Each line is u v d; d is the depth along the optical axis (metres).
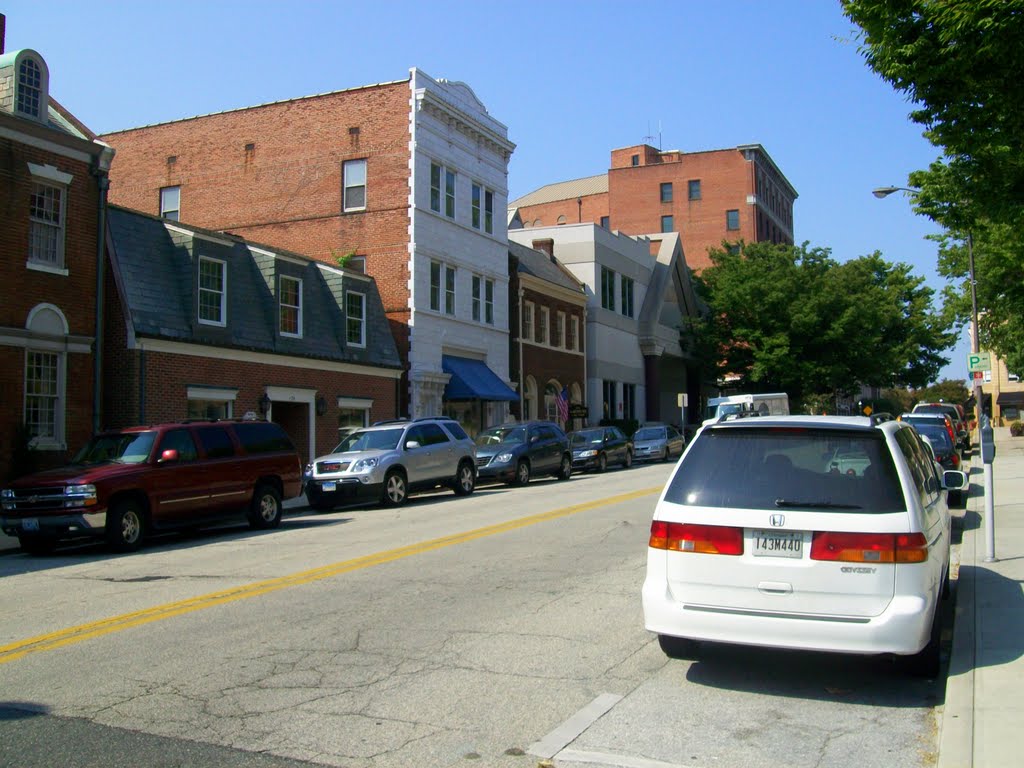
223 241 24.19
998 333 31.98
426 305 32.88
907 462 6.47
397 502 20.50
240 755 5.16
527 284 40.12
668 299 55.47
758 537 6.18
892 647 5.84
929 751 5.23
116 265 21.72
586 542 13.13
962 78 8.91
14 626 8.54
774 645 6.07
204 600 9.44
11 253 19.11
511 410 38.69
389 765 5.03
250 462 16.56
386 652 7.30
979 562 10.88
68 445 20.17
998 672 6.40
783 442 6.54
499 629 8.02
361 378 29.31
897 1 8.71
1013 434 55.94
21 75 19.67
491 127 37.22
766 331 50.28
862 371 50.28
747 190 77.75
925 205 12.87
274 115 34.78
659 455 38.53
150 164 36.78
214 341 23.42
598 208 85.25
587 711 5.91
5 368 18.91
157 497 14.71
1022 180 10.02
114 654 7.35
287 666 6.94
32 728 5.62
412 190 32.28
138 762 5.05
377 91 33.09
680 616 6.31
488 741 5.39
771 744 5.35
